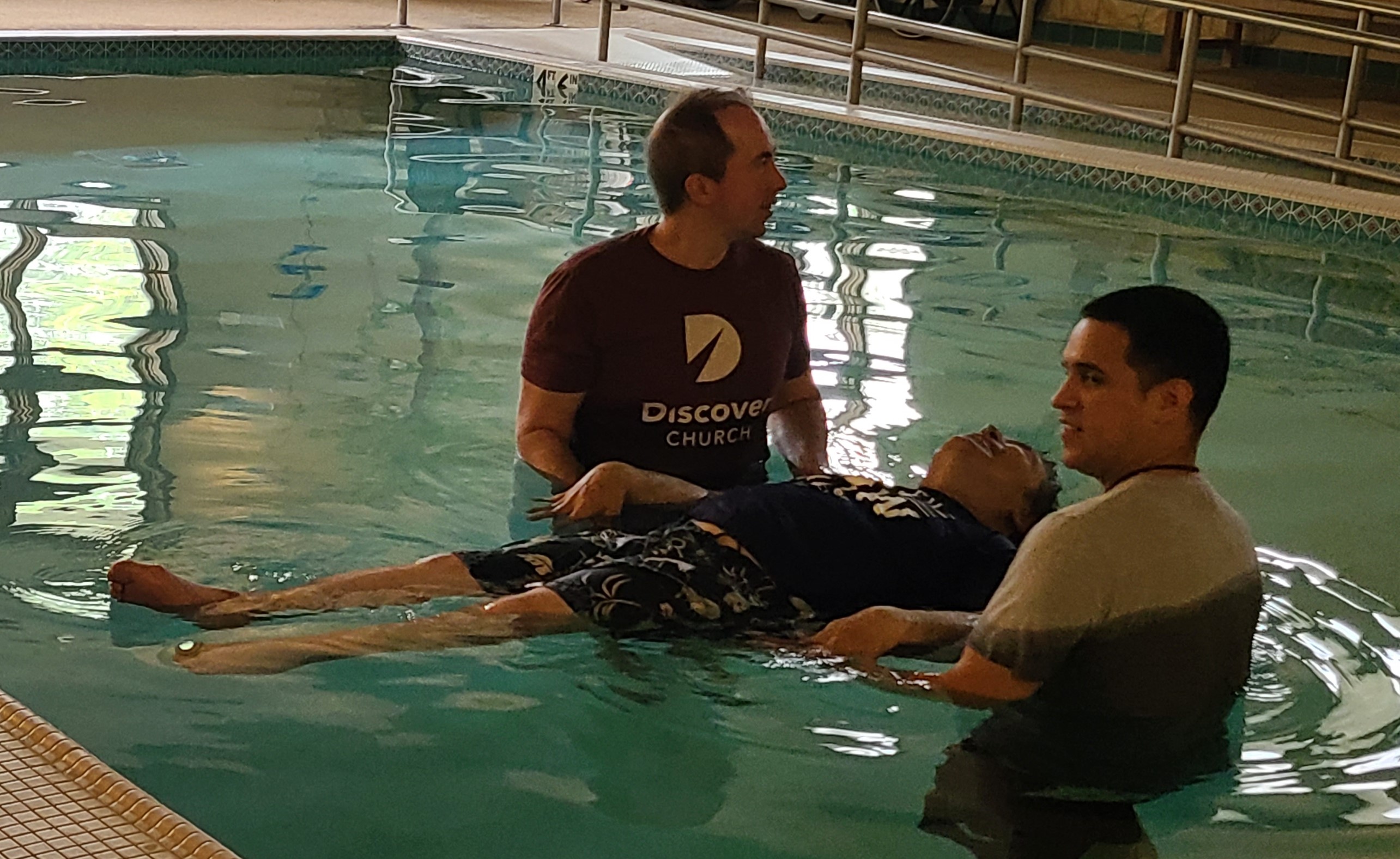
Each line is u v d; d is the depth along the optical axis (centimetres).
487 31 1047
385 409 369
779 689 244
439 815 210
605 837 207
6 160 629
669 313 316
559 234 554
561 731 232
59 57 898
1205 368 220
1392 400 416
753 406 327
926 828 211
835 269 525
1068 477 341
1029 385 411
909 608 263
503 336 432
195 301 447
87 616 260
